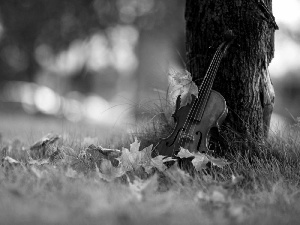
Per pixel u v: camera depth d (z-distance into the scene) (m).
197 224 3.08
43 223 2.94
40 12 18.48
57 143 5.76
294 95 17.33
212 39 5.37
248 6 5.25
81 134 6.80
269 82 5.50
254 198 3.82
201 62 5.45
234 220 3.18
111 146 5.56
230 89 5.31
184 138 4.76
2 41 19.50
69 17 18.56
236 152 5.09
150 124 5.75
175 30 18.12
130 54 20.22
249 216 3.31
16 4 18.69
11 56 20.47
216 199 3.59
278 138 5.36
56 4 18.34
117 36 19.23
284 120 6.01
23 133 8.18
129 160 4.67
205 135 4.83
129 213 3.12
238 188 4.21
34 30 18.80
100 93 24.14
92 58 20.09
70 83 21.67
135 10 18.86
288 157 5.07
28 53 19.73
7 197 3.54
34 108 20.84
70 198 3.55
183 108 4.94
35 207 3.24
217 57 5.10
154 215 3.15
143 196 3.61
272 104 5.51
